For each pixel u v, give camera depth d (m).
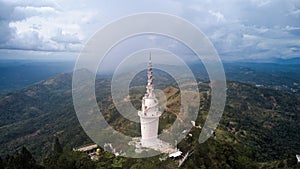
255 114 182.50
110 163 50.25
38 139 159.12
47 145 131.50
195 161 53.72
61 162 49.56
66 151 59.44
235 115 151.75
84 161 51.62
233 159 59.34
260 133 132.38
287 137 147.38
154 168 47.09
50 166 50.41
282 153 114.69
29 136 174.75
